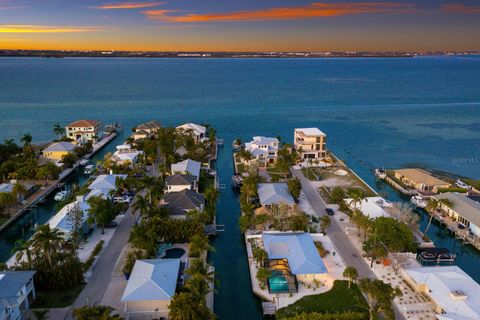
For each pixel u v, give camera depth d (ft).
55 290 227.40
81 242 285.84
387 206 335.67
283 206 321.11
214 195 333.01
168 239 281.74
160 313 207.10
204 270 207.51
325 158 504.84
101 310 176.55
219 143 595.47
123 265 255.50
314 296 227.20
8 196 335.67
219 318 219.61
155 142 526.57
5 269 228.84
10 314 187.42
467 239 304.50
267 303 221.66
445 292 213.87
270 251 261.24
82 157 508.94
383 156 546.67
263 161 479.41
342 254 273.13
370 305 203.62
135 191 383.65
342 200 349.41
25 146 494.59
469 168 495.41
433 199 329.11
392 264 260.83
